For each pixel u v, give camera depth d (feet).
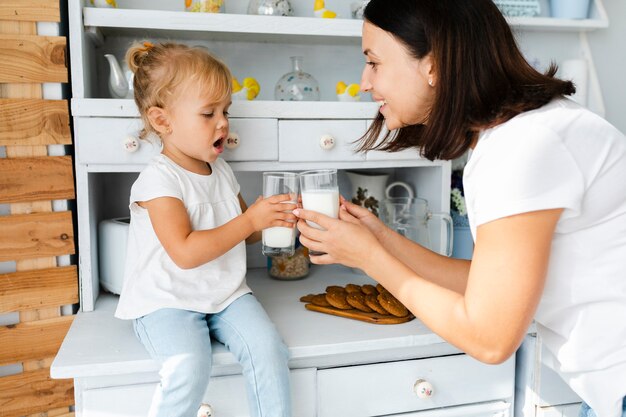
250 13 4.75
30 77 4.02
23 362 4.32
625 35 6.10
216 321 3.66
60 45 4.06
